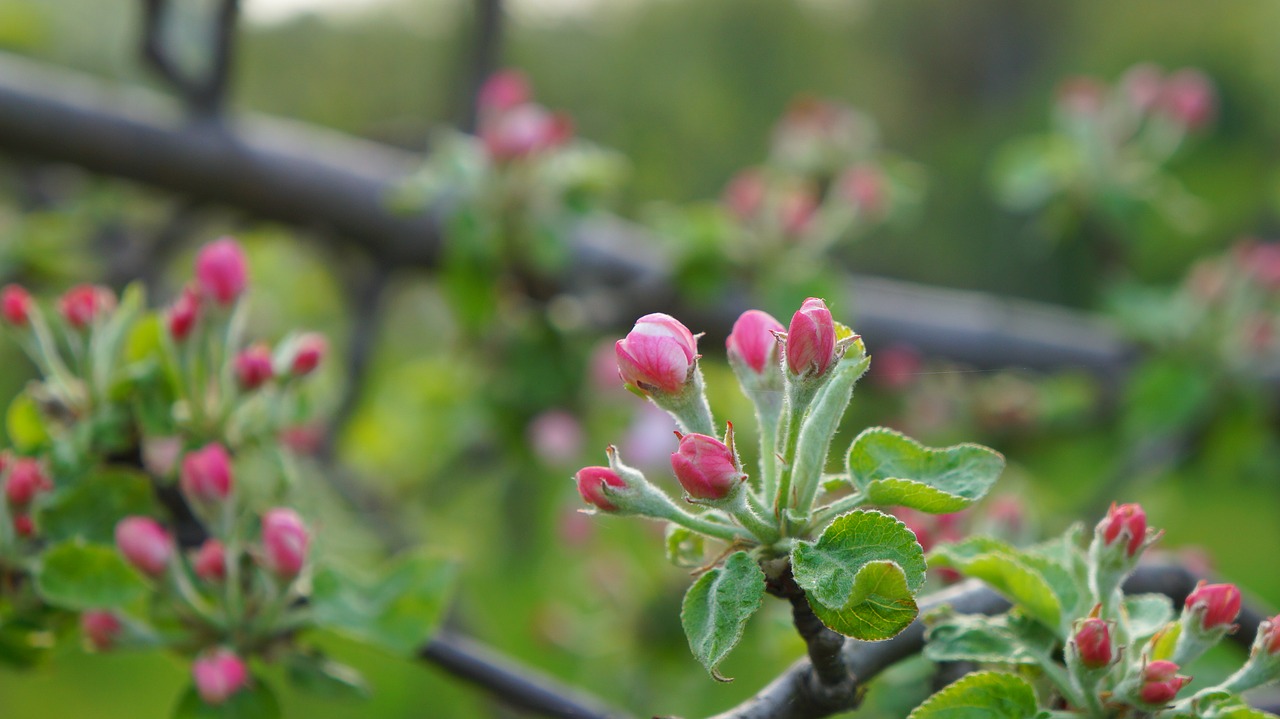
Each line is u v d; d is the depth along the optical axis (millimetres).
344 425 1446
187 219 1502
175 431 788
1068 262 4168
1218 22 5316
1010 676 674
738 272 1365
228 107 1451
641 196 3543
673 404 661
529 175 1241
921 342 1655
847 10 5066
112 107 1407
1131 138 1728
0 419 1760
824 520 657
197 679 745
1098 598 686
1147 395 1435
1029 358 1660
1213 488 2496
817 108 1550
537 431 1401
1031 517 942
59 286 1528
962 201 4676
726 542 676
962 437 1658
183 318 787
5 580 776
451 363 1522
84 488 785
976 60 5535
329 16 2105
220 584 763
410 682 1984
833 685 666
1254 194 4055
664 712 1404
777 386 669
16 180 1872
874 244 4355
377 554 1357
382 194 1470
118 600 757
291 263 1999
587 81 3715
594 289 1496
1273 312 1481
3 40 2146
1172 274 3727
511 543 1837
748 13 4629
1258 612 771
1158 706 665
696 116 4312
